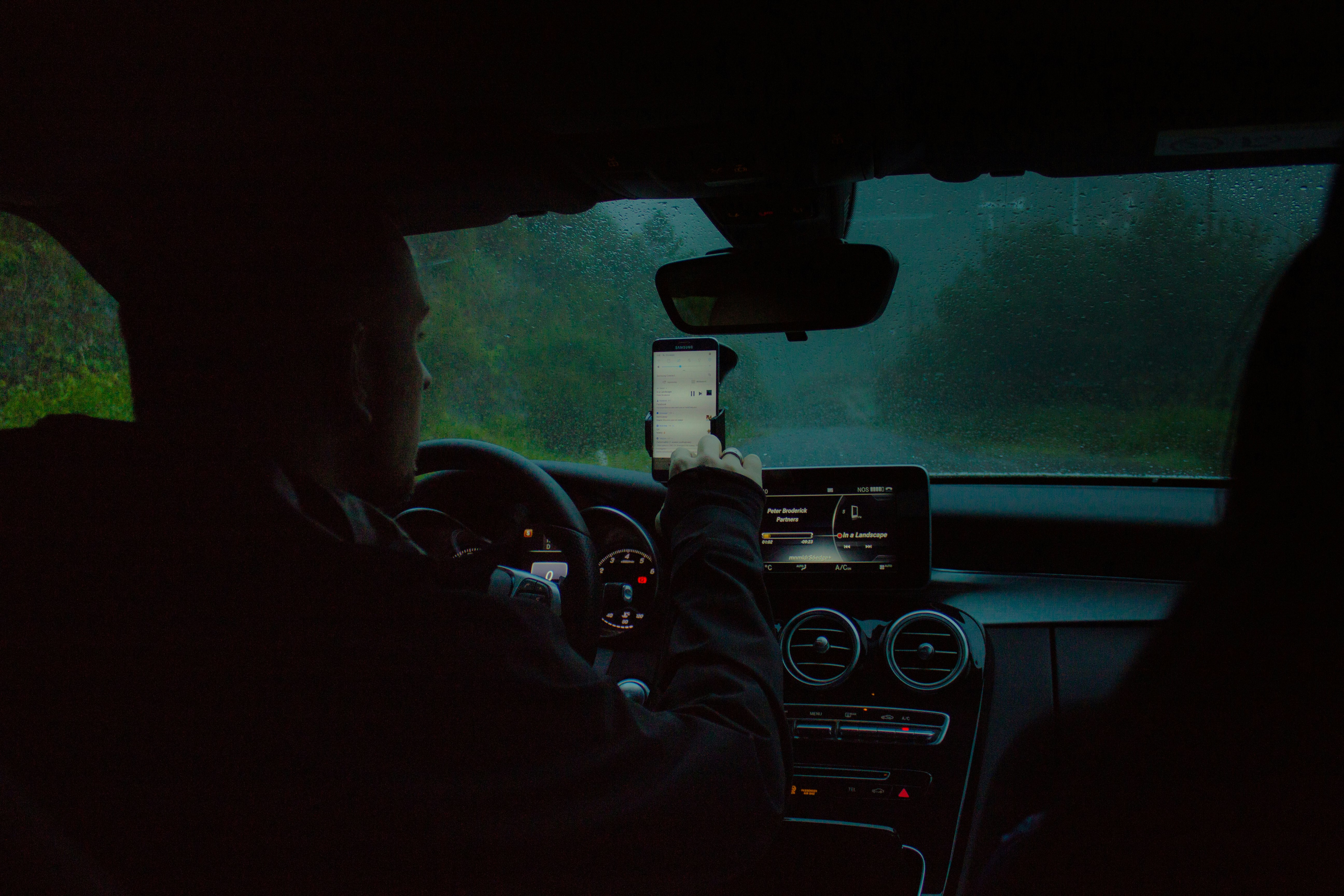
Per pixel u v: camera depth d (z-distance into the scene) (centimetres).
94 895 56
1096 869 65
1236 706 57
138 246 73
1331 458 50
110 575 60
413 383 87
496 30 127
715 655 95
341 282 77
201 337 72
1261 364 57
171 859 57
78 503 62
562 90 145
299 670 60
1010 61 133
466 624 66
